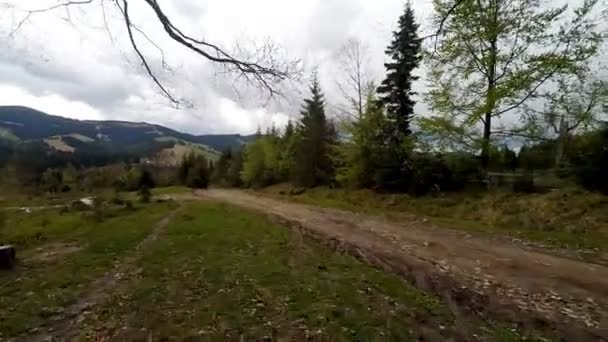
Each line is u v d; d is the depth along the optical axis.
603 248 9.52
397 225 15.44
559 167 16.50
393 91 24.72
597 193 13.20
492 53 15.17
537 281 7.25
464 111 16.53
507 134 16.62
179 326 5.33
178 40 3.72
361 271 8.27
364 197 24.41
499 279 7.46
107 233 15.08
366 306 5.89
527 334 4.94
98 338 5.08
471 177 19.36
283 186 44.91
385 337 4.77
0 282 7.99
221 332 5.07
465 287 6.99
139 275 8.41
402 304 6.00
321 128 38.53
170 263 9.44
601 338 4.83
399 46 24.50
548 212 13.06
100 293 7.21
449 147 18.12
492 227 13.29
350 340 4.71
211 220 19.00
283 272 8.14
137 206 29.12
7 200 35.03
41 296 6.95
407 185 22.61
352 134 26.92
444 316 5.52
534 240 10.98
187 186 78.12
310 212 22.14
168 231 15.36
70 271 8.85
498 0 14.36
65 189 50.50
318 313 5.59
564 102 14.88
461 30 14.55
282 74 4.16
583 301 6.12
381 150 25.22
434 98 16.97
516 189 16.19
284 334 4.96
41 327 5.54
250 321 5.44
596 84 14.55
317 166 38.25
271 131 54.19
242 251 10.87
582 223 11.56
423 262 9.04
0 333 5.29
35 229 16.47
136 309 6.15
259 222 18.09
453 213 16.81
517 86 14.64
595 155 13.78
